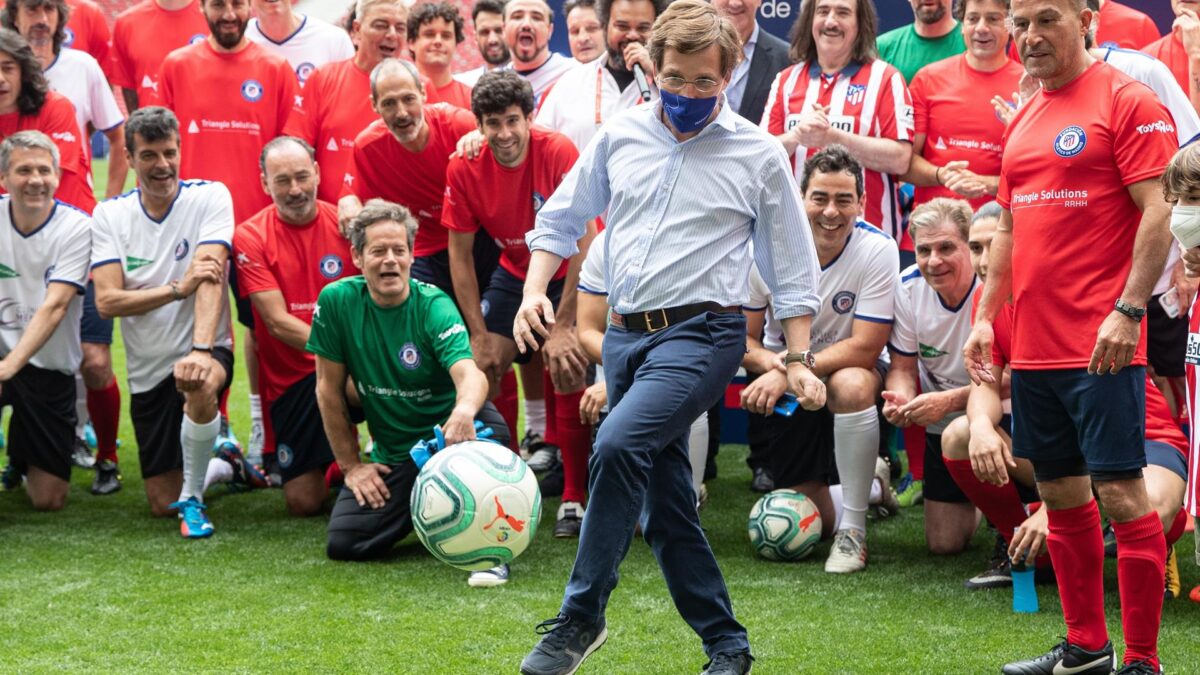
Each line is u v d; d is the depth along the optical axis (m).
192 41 7.07
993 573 4.70
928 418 4.71
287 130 6.59
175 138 5.65
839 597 4.57
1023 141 3.62
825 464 5.27
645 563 5.00
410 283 5.23
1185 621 4.26
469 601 4.54
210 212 5.74
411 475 5.13
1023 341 3.64
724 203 3.39
